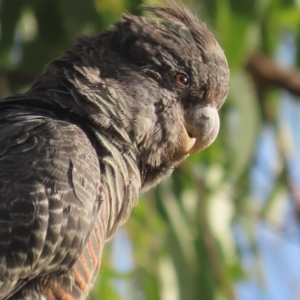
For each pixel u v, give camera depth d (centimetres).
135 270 1303
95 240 952
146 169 1086
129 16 1100
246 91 1371
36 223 898
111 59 1063
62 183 918
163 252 1323
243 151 1364
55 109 1019
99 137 1009
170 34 1094
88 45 1073
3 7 1329
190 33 1105
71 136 959
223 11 1290
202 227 1341
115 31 1087
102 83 1041
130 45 1076
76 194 920
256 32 1339
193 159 1355
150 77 1073
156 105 1067
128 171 1038
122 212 1034
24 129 954
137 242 1306
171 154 1090
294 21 1493
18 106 1020
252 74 1570
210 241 1334
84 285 950
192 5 1290
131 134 1042
